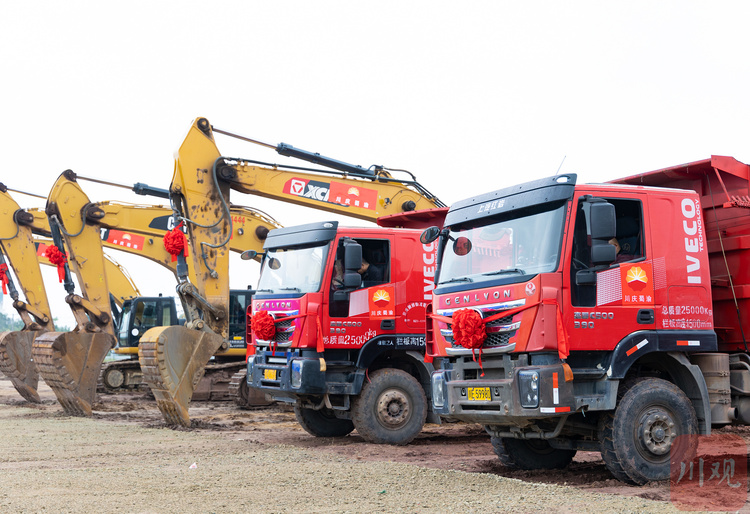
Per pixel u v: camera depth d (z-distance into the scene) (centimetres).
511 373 758
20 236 2292
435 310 861
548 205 781
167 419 1363
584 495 685
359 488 737
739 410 846
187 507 659
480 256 827
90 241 2077
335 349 1141
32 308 2269
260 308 1188
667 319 788
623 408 755
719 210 873
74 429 1302
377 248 1185
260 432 1291
